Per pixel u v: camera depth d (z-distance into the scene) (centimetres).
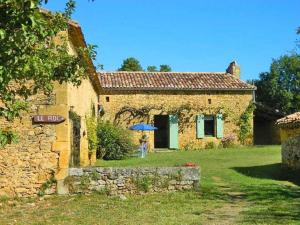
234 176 1507
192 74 2953
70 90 1258
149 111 2662
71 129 1264
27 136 1169
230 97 2775
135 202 1087
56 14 721
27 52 528
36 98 1170
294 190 1267
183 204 1059
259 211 974
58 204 1071
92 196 1155
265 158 2016
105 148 2150
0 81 493
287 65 3734
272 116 3058
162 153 2447
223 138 2744
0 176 1160
